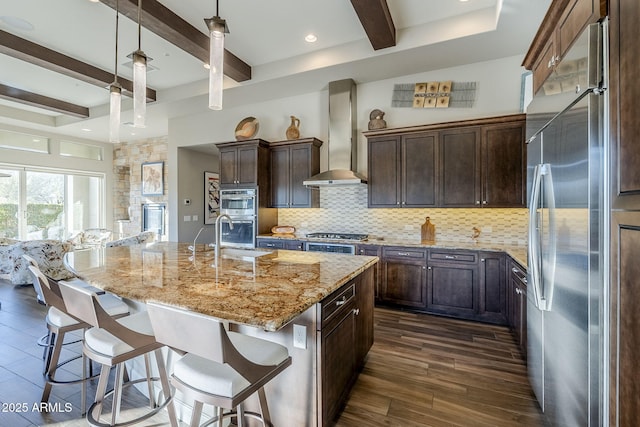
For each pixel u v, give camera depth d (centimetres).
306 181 437
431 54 363
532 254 185
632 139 102
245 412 159
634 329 101
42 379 233
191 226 655
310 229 497
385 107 435
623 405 107
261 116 529
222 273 195
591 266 122
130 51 394
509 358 262
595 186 121
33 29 345
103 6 305
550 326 167
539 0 268
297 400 166
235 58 411
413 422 186
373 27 317
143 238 533
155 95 518
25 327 330
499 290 331
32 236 693
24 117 617
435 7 315
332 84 443
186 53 399
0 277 495
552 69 174
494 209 383
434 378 232
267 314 123
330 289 160
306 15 327
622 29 108
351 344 210
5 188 652
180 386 129
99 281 175
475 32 320
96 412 156
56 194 736
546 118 171
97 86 490
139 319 176
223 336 110
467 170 366
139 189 803
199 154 677
